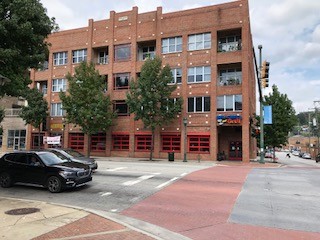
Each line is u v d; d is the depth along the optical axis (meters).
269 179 16.33
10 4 11.46
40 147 41.31
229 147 34.94
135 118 32.84
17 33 11.81
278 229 7.44
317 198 11.20
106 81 39.22
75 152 18.92
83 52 40.81
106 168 20.47
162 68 34.12
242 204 10.14
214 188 13.23
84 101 33.91
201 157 32.75
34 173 12.48
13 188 12.96
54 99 42.06
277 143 39.28
